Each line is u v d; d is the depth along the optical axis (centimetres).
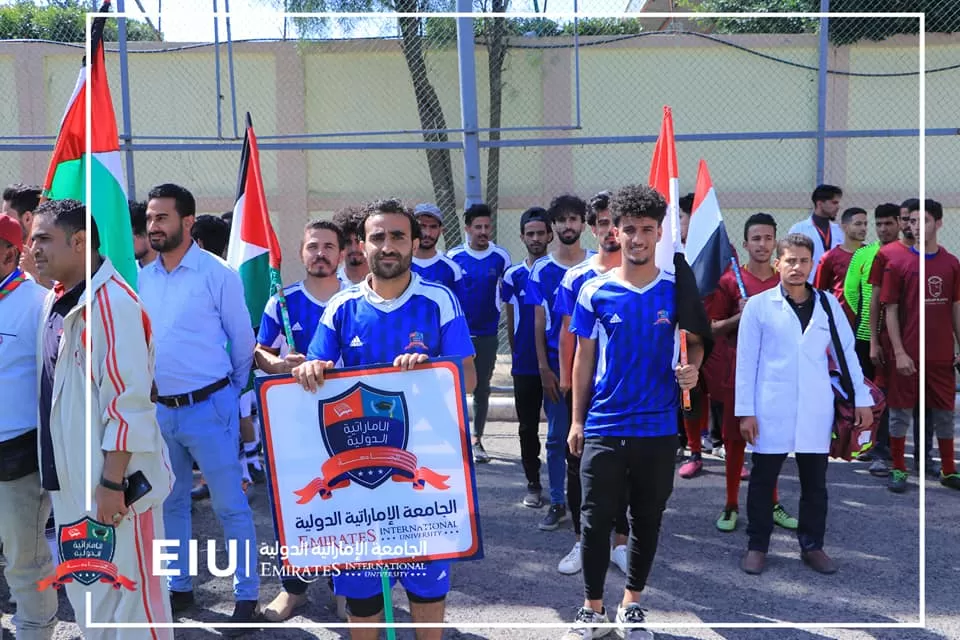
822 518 471
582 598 440
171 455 410
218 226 571
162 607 327
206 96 1018
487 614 423
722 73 1009
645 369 379
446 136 1001
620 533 480
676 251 390
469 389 338
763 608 426
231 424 414
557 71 1009
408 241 327
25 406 336
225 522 411
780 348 463
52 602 355
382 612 340
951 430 611
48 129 1003
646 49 1009
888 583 454
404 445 320
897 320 599
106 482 297
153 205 402
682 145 1020
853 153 1007
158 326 402
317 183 1044
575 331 396
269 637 399
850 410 463
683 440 684
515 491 614
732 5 1113
